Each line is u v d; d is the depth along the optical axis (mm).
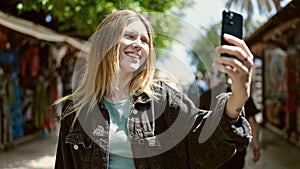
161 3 8570
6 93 11281
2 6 8961
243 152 5172
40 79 14164
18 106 12188
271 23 7195
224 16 2057
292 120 13734
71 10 7898
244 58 1847
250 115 6164
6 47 10820
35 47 13195
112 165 2332
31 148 12289
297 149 12555
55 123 15930
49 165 10062
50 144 13156
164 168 2336
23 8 7578
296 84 13312
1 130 11305
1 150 11500
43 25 10305
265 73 18594
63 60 14461
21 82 13023
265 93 18625
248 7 3432
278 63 16062
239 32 2055
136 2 7359
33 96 13969
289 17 6797
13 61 11383
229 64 1842
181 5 8125
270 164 10430
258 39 10164
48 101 14688
